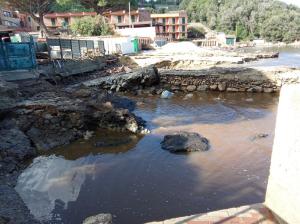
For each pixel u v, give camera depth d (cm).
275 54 4806
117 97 1936
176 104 1958
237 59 3706
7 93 1413
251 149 1165
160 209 777
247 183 898
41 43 2991
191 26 10662
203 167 1016
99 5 6069
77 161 1082
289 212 448
